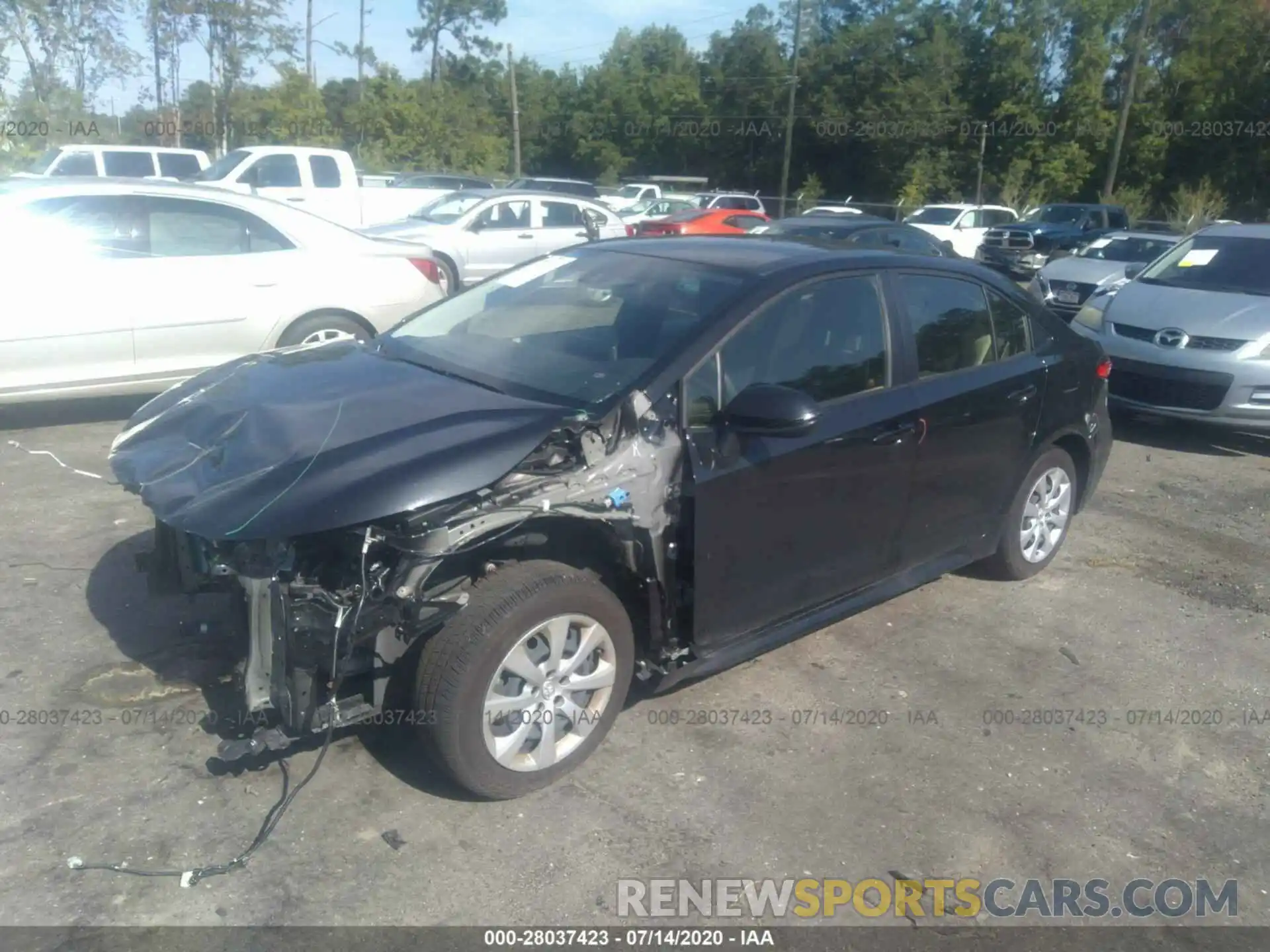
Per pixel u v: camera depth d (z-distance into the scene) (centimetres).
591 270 456
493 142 4475
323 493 315
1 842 318
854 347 429
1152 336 856
